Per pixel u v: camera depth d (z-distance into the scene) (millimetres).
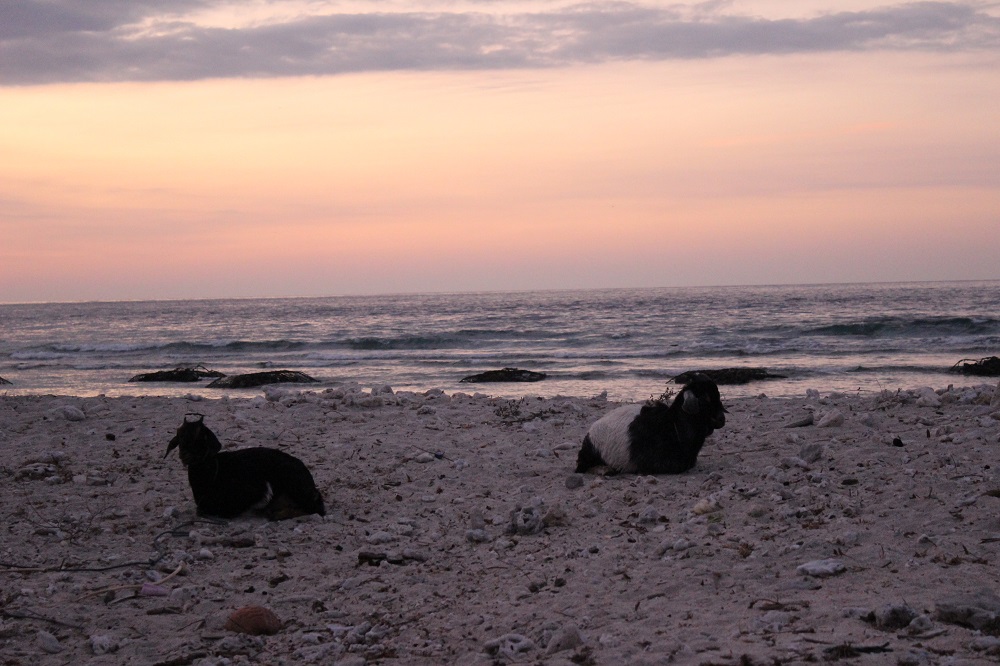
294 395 16609
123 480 10094
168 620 6191
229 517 8656
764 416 13328
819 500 8102
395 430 12812
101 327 80188
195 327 75188
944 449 9656
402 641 5703
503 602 6254
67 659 5543
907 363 31891
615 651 5078
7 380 32812
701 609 5695
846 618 5258
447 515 8750
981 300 78000
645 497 8781
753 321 55062
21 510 8875
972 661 4438
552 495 9250
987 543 6438
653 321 59500
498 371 29562
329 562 7441
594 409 14828
